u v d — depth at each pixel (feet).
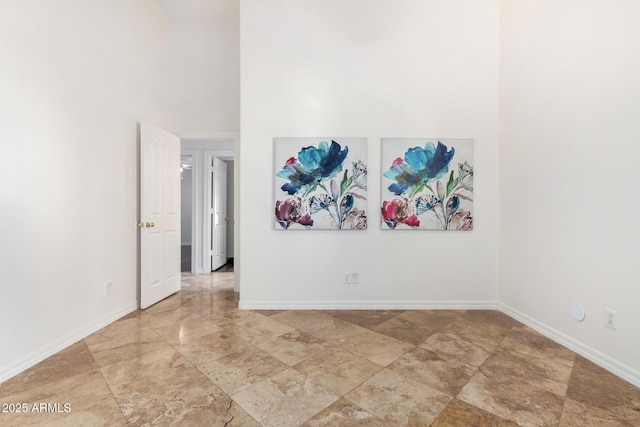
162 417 4.99
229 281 14.61
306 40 10.34
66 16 7.67
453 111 10.36
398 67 10.36
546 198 8.27
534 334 8.34
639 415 5.08
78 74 8.06
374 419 4.95
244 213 10.36
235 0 11.76
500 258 10.33
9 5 6.33
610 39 6.51
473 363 6.76
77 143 8.03
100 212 8.82
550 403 5.39
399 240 10.44
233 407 5.24
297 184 10.30
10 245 6.37
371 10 10.34
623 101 6.24
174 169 12.20
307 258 10.44
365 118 10.36
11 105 6.39
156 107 11.77
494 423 4.86
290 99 10.34
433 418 4.98
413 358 6.97
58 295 7.43
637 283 5.99
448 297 10.48
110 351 7.30
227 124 13.09
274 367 6.55
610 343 6.48
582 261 7.17
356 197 10.32
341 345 7.63
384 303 10.46
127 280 9.95
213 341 7.84
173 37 13.02
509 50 9.83
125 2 9.91
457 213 10.34
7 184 6.33
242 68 10.30
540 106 8.49
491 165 10.39
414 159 10.30
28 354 6.66
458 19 10.33
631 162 6.10
